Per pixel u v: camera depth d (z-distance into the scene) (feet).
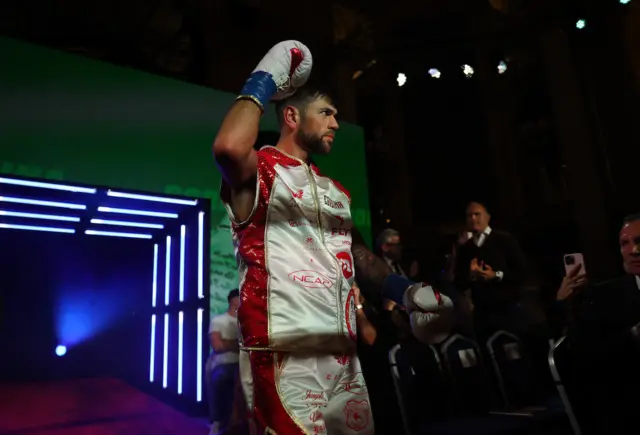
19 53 12.55
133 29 24.49
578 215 25.85
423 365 10.49
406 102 37.17
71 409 17.07
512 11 27.84
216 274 14.99
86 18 23.20
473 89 34.86
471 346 11.66
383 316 10.46
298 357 3.56
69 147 12.89
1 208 16.88
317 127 4.25
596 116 25.58
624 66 24.47
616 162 24.88
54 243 26.16
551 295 15.75
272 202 3.73
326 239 3.97
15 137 12.18
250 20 24.53
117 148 13.64
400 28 29.35
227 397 11.21
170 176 14.43
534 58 31.24
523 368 11.45
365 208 17.80
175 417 15.31
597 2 24.91
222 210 15.35
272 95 3.85
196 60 25.14
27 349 25.22
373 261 4.71
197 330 15.48
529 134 33.68
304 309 3.62
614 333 6.53
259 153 3.90
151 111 14.35
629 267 6.68
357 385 3.89
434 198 36.73
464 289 12.91
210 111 15.43
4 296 25.03
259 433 3.48
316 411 3.46
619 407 6.36
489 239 12.67
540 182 33.14
